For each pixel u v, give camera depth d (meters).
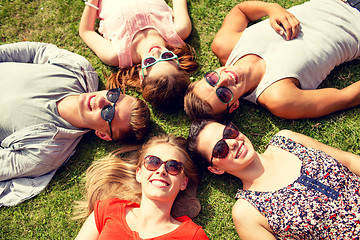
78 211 1.85
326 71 1.83
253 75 1.80
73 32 2.08
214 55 2.01
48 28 2.08
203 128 1.71
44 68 1.89
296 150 1.65
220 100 1.75
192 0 2.07
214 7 2.06
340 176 1.58
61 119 1.86
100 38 1.98
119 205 1.68
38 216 1.85
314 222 1.54
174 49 1.95
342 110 1.86
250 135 1.90
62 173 1.91
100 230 1.66
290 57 1.78
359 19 1.82
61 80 1.89
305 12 1.85
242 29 1.92
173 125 1.95
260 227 1.61
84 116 1.82
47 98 1.86
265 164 1.70
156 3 1.96
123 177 1.84
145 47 1.91
